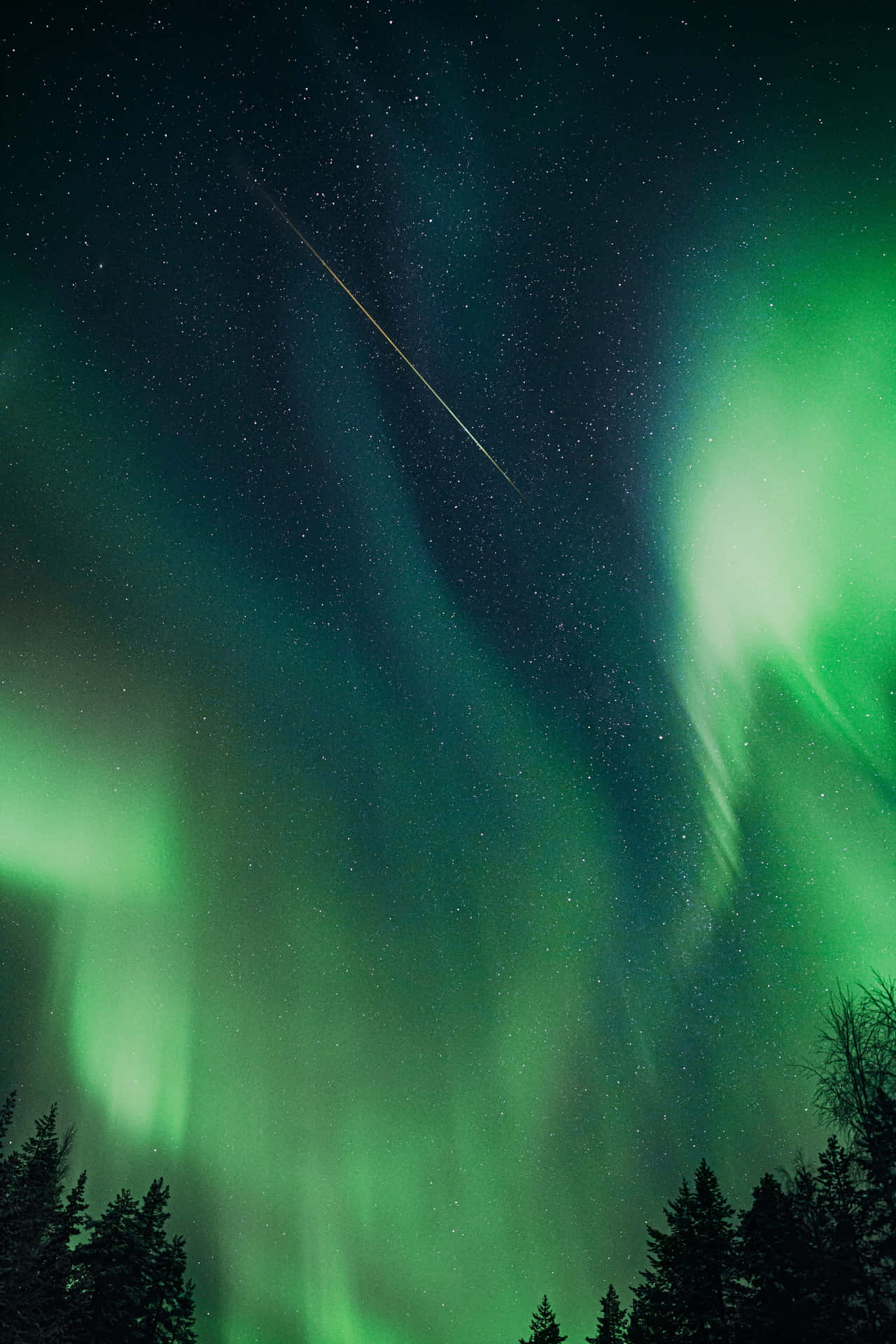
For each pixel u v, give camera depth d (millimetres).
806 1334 22734
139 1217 33781
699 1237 27391
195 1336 33469
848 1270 21984
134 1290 32000
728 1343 25016
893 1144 21312
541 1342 34250
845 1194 22953
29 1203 31203
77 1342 30594
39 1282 30156
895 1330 21062
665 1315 27688
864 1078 21703
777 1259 24562
